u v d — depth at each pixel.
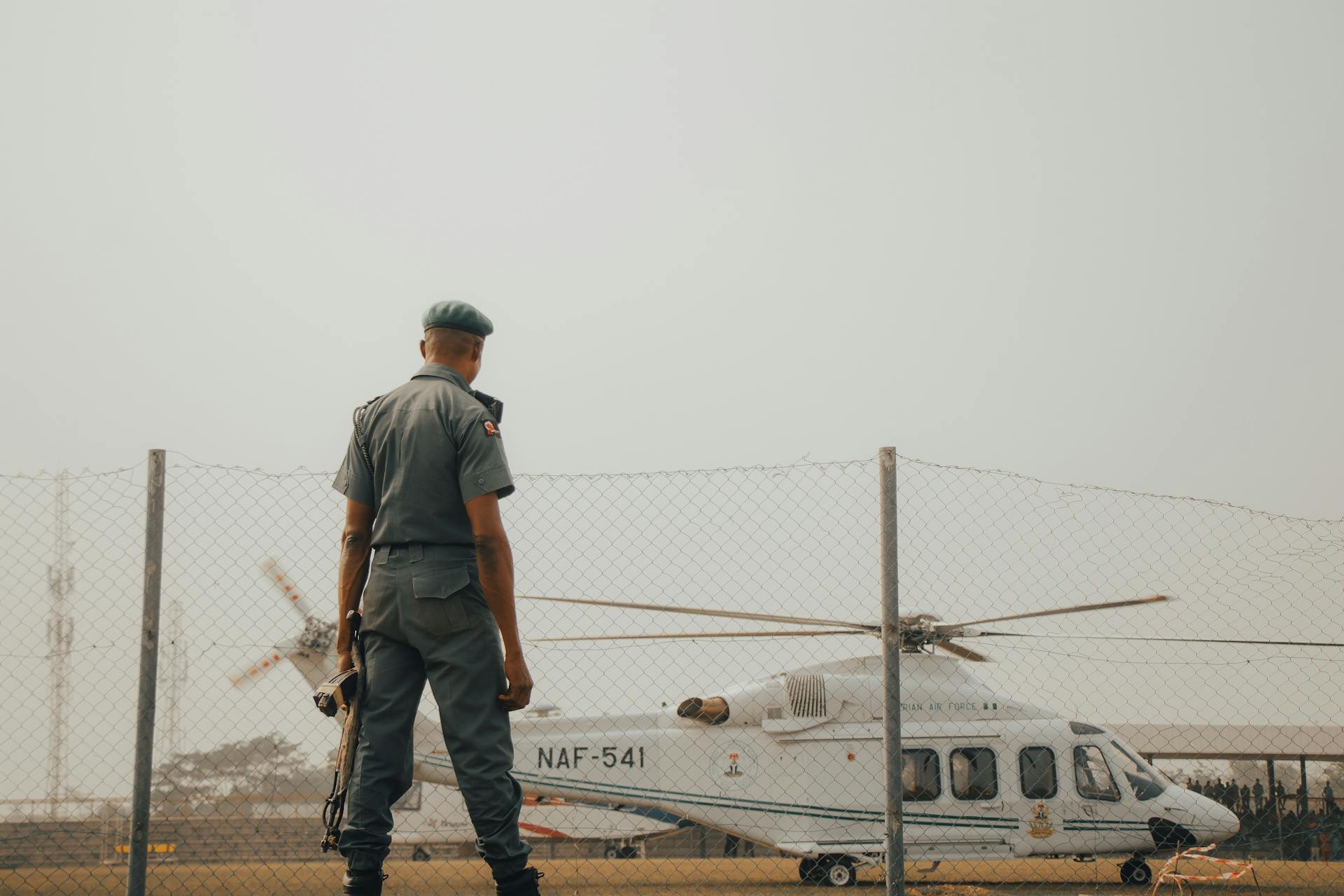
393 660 3.40
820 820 12.89
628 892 10.61
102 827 5.39
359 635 3.51
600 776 13.62
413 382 3.65
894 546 5.34
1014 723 13.11
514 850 3.26
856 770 13.01
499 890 3.24
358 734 3.38
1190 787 12.77
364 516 3.59
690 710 13.52
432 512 3.40
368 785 3.30
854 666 13.59
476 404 3.52
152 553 5.27
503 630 3.30
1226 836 12.18
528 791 13.69
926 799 12.79
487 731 3.30
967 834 12.65
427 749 13.55
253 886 8.77
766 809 13.05
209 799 5.82
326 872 9.17
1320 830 9.45
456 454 3.44
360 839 3.25
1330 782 9.48
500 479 3.37
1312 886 8.50
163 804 5.82
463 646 3.31
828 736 13.15
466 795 3.28
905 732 12.98
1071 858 12.50
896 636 5.23
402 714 3.38
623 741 13.70
